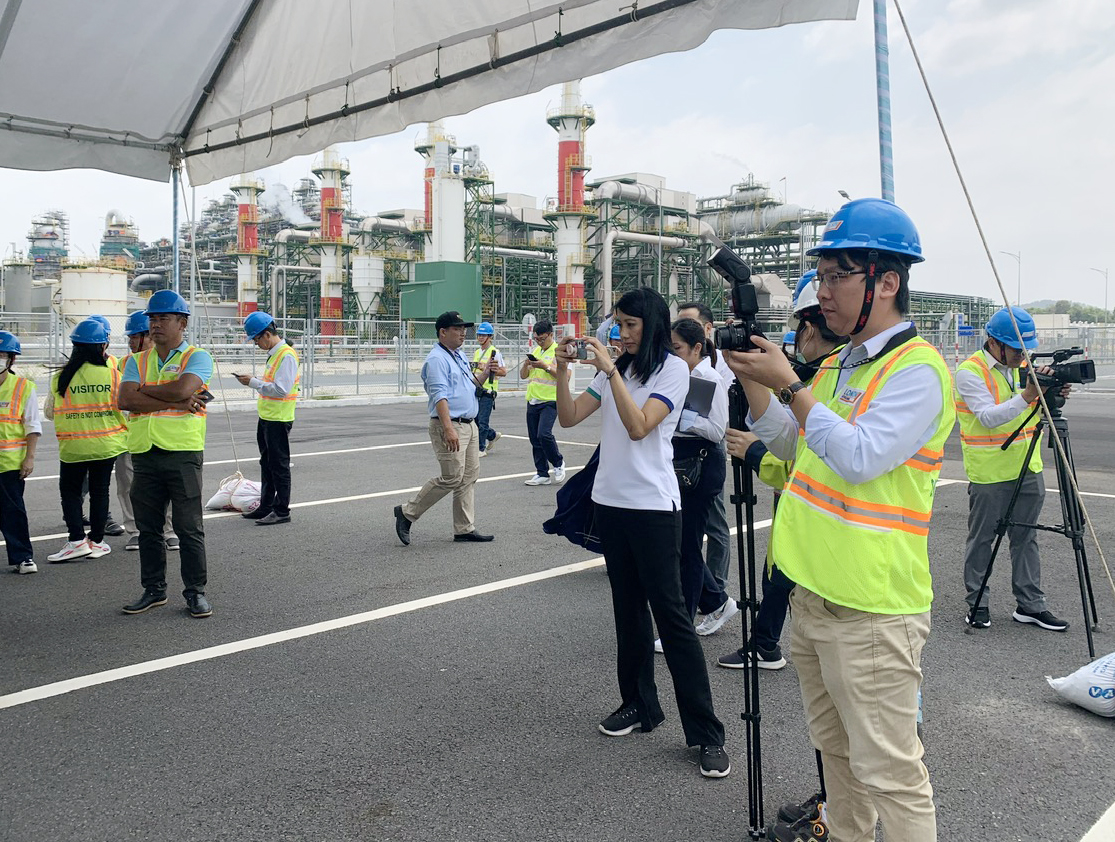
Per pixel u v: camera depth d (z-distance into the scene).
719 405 4.56
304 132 7.32
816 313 2.99
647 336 3.52
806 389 2.20
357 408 21.45
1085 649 4.73
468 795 3.17
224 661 4.50
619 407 3.37
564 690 4.16
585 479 4.16
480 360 12.34
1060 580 6.03
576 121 51.91
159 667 4.41
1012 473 5.00
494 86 5.66
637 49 4.78
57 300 44.22
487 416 12.53
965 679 4.30
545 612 5.34
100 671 4.35
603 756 3.50
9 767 3.36
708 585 4.94
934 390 2.13
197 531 5.27
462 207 53.34
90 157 8.13
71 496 6.56
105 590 5.79
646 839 2.89
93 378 6.50
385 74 6.42
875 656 2.18
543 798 3.16
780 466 2.85
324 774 3.32
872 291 2.21
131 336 6.83
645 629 3.69
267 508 7.95
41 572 6.25
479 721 3.81
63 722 3.76
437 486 6.95
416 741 3.61
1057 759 3.47
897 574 2.18
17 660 4.50
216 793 3.17
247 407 20.12
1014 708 3.96
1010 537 5.16
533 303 65.69
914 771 2.21
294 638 4.86
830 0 3.79
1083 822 3.01
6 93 7.17
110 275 43.97
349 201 67.62
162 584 5.42
